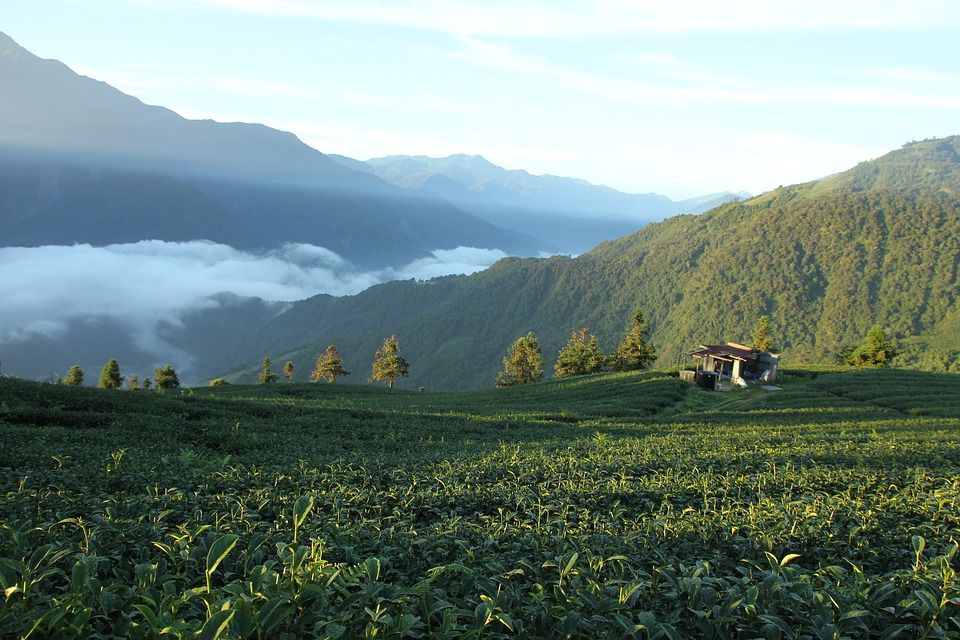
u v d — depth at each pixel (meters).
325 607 5.39
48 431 25.81
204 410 38.31
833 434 37.19
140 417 32.75
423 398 79.38
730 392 74.38
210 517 10.55
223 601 5.05
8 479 13.91
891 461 22.55
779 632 5.34
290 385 91.19
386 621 4.89
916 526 11.09
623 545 9.19
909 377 81.12
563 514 11.47
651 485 16.53
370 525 10.54
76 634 4.86
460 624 5.93
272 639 4.86
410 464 21.25
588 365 132.38
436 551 8.40
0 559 5.28
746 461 22.17
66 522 8.35
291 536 9.00
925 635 5.68
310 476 17.47
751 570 7.78
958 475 18.48
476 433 37.78
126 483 15.05
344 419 40.91
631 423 47.19
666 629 5.11
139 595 5.40
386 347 136.00
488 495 14.70
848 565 8.95
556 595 5.92
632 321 131.12
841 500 13.21
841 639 5.43
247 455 24.47
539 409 59.00
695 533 10.23
